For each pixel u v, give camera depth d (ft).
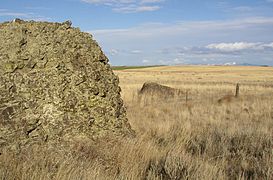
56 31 30.37
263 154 28.19
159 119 49.62
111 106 30.22
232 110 63.52
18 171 19.27
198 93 104.01
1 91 25.36
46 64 28.14
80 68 29.45
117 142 27.27
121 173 21.52
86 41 31.91
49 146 25.13
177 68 490.08
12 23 29.35
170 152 27.43
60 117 26.84
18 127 24.76
